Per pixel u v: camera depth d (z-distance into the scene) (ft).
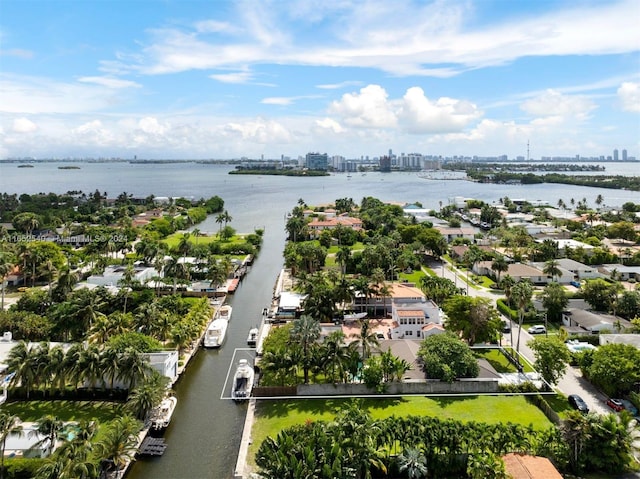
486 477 159.74
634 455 187.01
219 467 189.67
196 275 469.98
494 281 455.63
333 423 180.24
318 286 360.89
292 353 245.65
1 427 173.88
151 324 290.97
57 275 401.29
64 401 233.35
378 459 171.42
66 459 157.38
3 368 252.21
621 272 460.55
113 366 228.22
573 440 177.58
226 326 346.54
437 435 181.27
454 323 291.99
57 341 301.84
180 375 268.62
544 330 324.39
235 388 249.34
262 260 599.16
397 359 242.99
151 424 214.07
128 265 463.01
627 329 301.22
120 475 179.11
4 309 360.48
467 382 241.96
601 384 237.45
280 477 153.58
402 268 483.51
